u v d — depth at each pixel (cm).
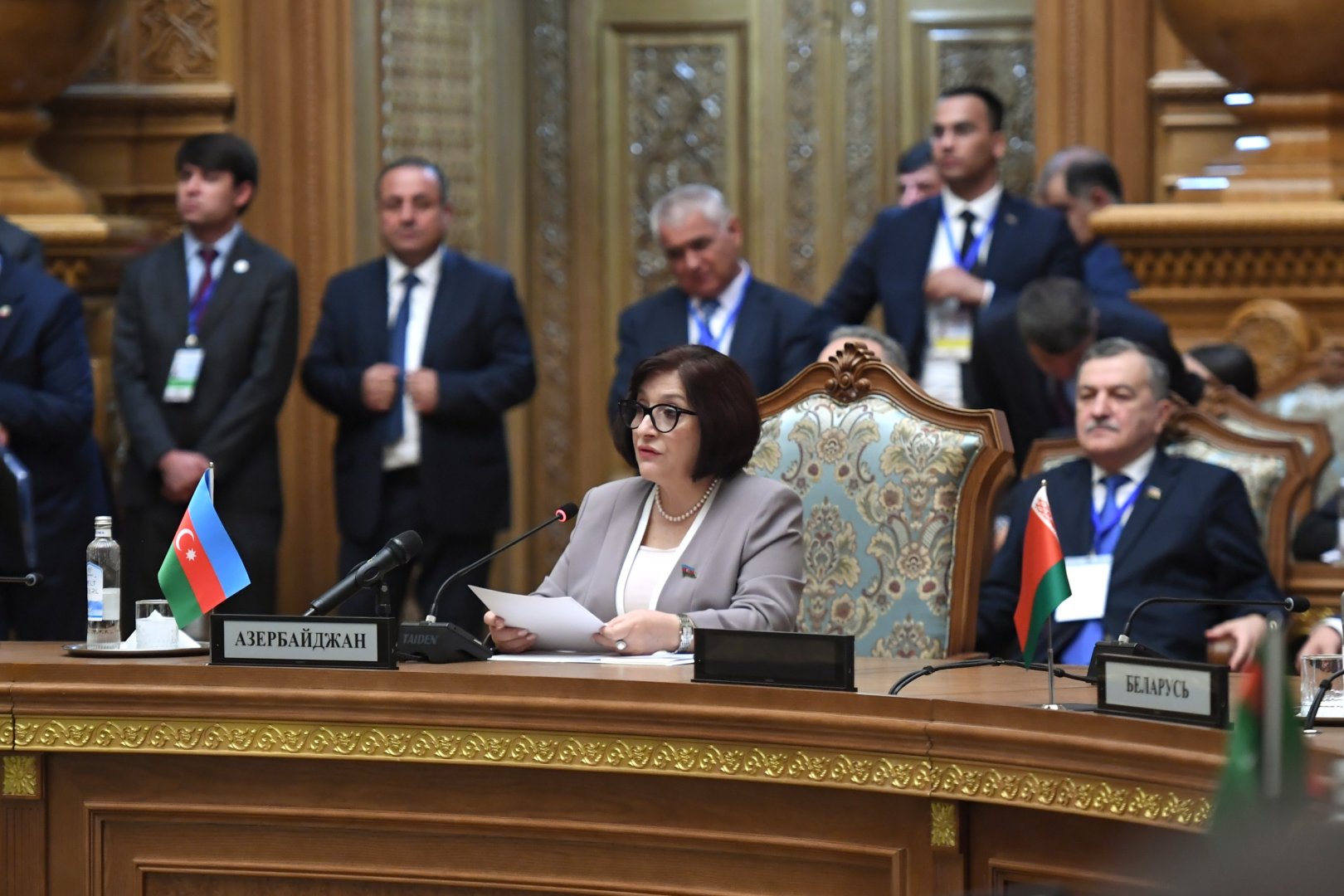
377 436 1193
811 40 1695
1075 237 1195
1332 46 1224
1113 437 838
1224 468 844
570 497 1731
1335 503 1002
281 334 1155
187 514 624
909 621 748
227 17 1469
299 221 1498
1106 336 1024
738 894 541
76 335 1080
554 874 562
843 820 528
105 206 1458
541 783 561
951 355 1141
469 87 1642
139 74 1468
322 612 591
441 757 560
